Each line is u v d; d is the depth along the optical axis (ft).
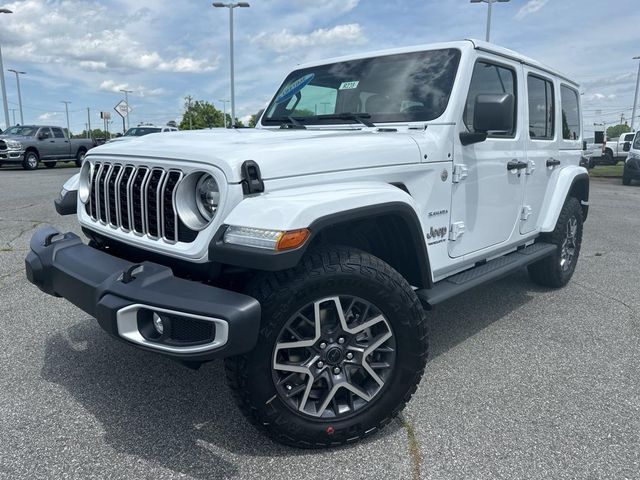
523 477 7.69
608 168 89.51
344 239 9.45
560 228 15.99
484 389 10.33
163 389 10.12
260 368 7.58
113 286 7.54
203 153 7.77
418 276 9.62
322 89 12.91
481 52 11.66
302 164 8.13
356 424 8.33
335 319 8.13
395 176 9.50
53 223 26.73
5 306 14.38
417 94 11.21
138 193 8.72
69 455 8.09
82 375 10.61
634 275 19.03
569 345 12.58
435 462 8.04
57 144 71.61
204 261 7.66
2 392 9.91
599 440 8.62
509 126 10.20
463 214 11.39
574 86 17.34
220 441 8.52
